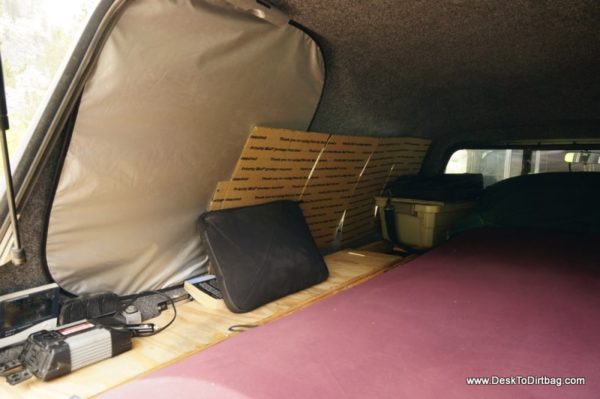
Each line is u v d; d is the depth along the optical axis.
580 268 1.71
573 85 2.39
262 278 1.76
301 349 1.03
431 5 1.47
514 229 2.44
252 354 1.00
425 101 2.70
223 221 1.80
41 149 1.16
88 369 1.23
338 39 1.76
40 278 1.39
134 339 1.44
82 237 1.43
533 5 1.46
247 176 1.90
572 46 1.83
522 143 3.13
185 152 1.58
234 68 1.50
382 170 2.96
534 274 1.66
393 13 1.53
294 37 1.64
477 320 1.22
